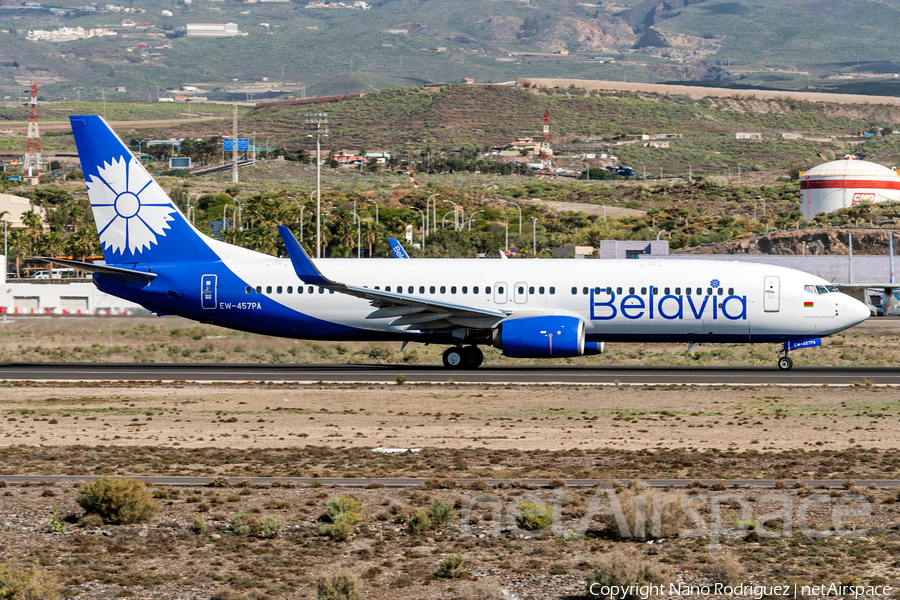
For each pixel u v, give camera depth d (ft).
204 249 642.63
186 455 372.38
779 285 613.93
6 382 572.51
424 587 223.30
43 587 214.69
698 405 488.44
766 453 372.58
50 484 320.29
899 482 320.50
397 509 285.02
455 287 623.36
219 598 213.05
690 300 613.11
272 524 262.26
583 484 318.86
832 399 506.48
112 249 645.10
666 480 324.19
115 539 260.21
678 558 244.22
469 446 390.83
